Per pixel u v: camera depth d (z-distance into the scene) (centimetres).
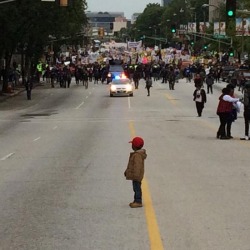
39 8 5022
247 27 8156
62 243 832
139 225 930
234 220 958
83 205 1094
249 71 6344
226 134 2428
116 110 4053
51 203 1117
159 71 8250
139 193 1067
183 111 3928
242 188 1253
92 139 2338
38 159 1769
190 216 989
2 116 3656
